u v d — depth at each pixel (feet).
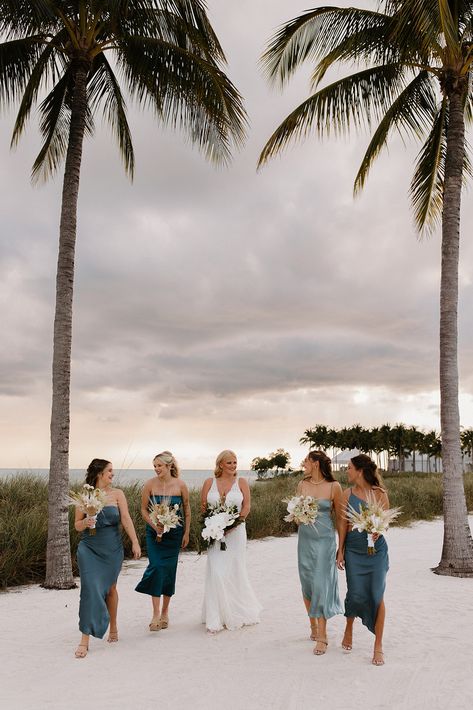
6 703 15.65
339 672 17.80
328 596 20.13
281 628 22.89
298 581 32.96
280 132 41.65
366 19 38.75
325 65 40.63
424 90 41.27
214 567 22.85
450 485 34.81
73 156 34.81
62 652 20.02
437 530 57.16
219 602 22.54
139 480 53.42
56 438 32.32
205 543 23.15
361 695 16.02
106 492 21.21
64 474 32.12
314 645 20.59
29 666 18.60
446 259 36.76
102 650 20.20
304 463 21.47
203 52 36.91
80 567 20.13
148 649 20.26
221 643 20.90
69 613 25.66
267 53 40.47
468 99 42.73
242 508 23.84
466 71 36.99
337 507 20.53
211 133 38.22
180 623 23.89
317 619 22.12
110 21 34.35
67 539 31.71
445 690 16.34
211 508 23.41
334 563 20.75
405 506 67.92
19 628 23.17
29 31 34.06
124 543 39.96
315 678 17.30
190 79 35.73
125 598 28.84
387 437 285.23
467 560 33.76
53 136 44.45
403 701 15.60
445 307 36.50
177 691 16.42
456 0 35.32
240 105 35.73
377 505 19.21
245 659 19.10
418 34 35.58
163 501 23.27
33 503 45.55
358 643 20.81
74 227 34.50
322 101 40.34
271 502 59.93
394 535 53.26
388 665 18.39
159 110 38.29
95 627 19.65
